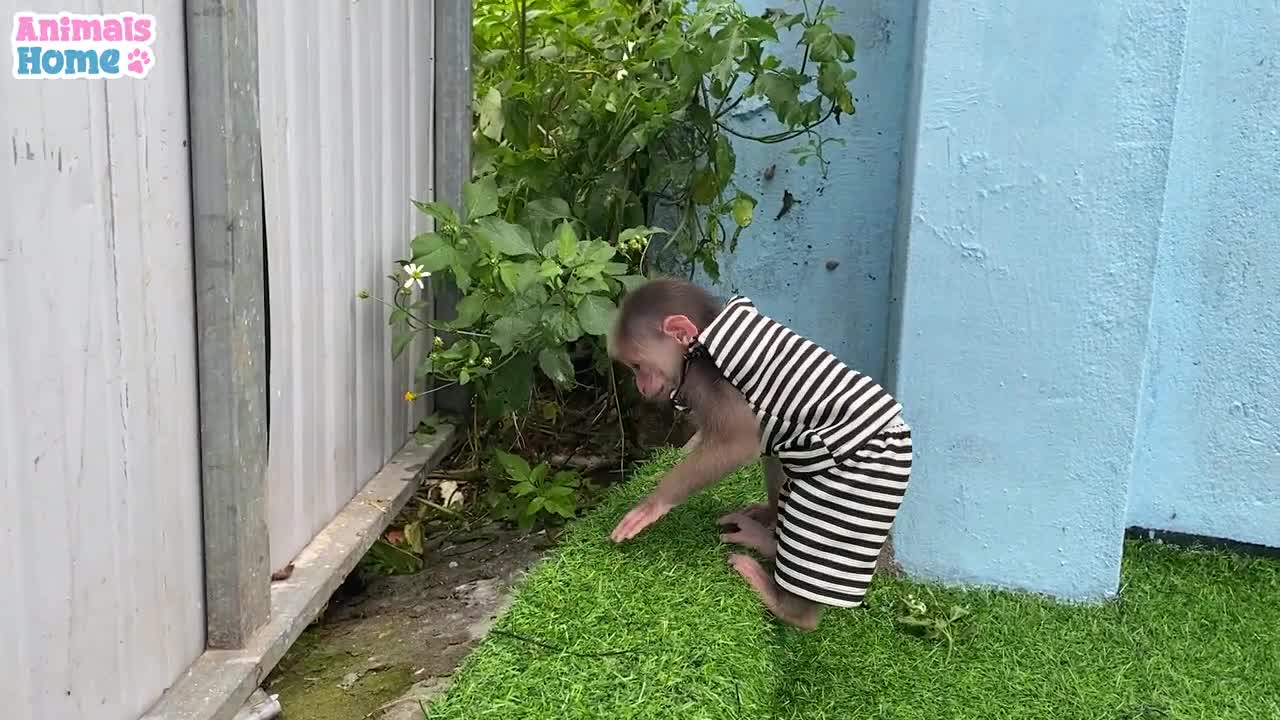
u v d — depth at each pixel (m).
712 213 3.32
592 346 3.59
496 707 1.90
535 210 3.22
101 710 1.62
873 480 2.34
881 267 3.49
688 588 2.38
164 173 1.72
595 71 3.54
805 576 2.38
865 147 3.43
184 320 1.82
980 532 2.94
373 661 2.38
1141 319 2.73
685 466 2.46
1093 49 2.61
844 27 3.36
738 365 2.37
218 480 1.91
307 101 2.28
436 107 3.23
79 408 1.53
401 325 2.87
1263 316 3.19
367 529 2.51
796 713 2.39
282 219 2.17
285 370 2.22
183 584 1.86
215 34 1.76
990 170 2.71
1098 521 2.88
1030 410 2.83
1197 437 3.32
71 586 1.53
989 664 2.63
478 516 3.32
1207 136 3.10
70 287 1.49
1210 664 2.69
